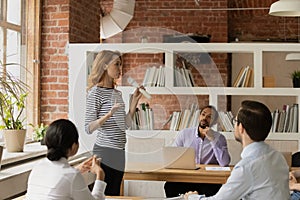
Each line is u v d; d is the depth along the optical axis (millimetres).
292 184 3639
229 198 2648
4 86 3951
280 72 8234
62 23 5516
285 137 5922
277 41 8414
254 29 8438
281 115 5973
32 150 4652
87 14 6180
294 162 5129
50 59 5551
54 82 5543
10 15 5059
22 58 5328
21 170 3953
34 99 5441
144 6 8328
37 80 5469
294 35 8391
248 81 5914
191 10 8242
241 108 2785
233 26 8492
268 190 2621
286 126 5949
